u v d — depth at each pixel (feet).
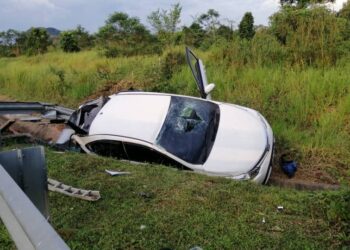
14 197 4.57
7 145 20.11
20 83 41.78
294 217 11.53
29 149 6.31
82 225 11.11
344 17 35.01
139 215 11.56
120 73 37.11
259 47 32.71
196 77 22.47
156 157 17.17
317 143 20.84
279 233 10.61
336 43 30.17
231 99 26.73
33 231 3.85
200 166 16.48
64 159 16.43
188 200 12.49
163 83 30.96
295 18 33.09
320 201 12.05
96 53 59.41
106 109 19.69
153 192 13.12
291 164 19.06
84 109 20.67
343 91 24.67
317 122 22.91
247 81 28.30
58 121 22.20
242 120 18.62
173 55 36.40
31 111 19.11
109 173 14.78
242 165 16.38
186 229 10.74
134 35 59.21
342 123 22.21
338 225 10.86
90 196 12.56
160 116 18.51
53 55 70.13
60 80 37.88
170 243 10.12
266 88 26.63
